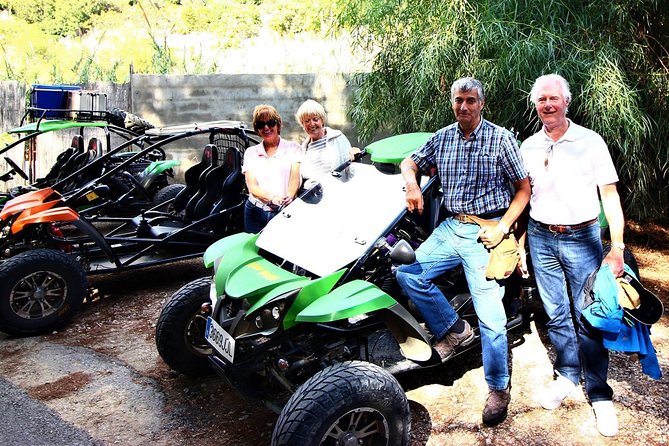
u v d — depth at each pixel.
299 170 4.71
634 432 3.12
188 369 3.74
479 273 3.13
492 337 3.14
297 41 14.23
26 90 9.21
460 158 3.13
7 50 18.84
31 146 7.46
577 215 3.11
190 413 3.46
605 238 5.32
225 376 2.97
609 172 3.02
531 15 5.63
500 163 3.08
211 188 5.47
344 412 2.59
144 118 8.74
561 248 3.16
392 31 6.30
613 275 2.99
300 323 2.92
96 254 5.32
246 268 3.21
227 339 2.94
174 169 8.68
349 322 3.08
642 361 3.07
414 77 5.82
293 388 2.96
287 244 3.36
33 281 4.51
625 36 5.71
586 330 3.12
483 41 5.38
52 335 4.58
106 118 7.04
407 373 3.72
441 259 3.21
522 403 3.40
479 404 3.41
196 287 3.69
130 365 4.06
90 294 5.43
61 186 5.74
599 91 5.11
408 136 3.78
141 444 3.18
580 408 3.35
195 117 8.72
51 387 3.78
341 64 10.63
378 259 3.28
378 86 6.61
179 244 5.33
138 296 5.38
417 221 3.63
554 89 3.02
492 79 5.46
